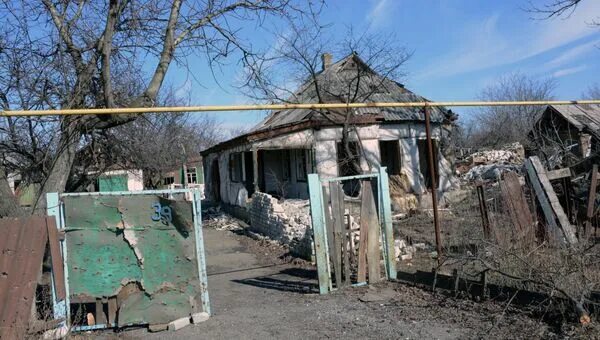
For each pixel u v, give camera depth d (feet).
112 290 17.58
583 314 14.29
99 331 17.46
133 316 17.47
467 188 56.49
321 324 17.20
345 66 59.88
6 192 21.48
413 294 20.22
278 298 21.74
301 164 58.23
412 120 55.47
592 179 26.37
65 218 17.56
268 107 19.65
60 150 23.36
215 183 76.64
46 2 23.93
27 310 15.42
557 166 46.03
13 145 27.45
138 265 17.80
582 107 80.59
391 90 60.03
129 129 38.63
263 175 64.03
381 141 57.62
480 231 28.07
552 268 17.56
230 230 51.06
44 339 15.89
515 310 16.42
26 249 15.83
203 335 16.62
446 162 59.26
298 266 29.78
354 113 52.06
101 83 24.22
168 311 17.78
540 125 78.43
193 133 100.27
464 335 14.93
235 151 59.52
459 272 19.88
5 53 25.16
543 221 26.20
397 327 16.21
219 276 28.76
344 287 22.21
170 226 18.16
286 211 39.81
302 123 51.08
